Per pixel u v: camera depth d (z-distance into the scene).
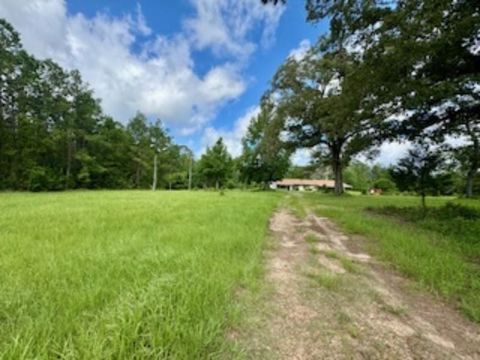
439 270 3.88
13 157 27.80
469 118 9.88
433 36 7.01
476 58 8.06
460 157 13.75
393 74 8.11
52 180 30.06
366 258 4.82
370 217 9.84
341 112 10.97
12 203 11.99
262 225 7.18
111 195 20.75
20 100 29.16
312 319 2.61
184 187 57.97
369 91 8.95
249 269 3.72
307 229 7.52
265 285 3.38
